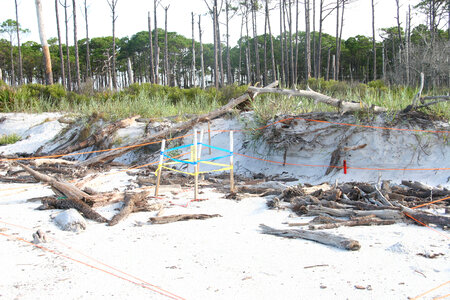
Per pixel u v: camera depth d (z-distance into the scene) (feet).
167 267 10.56
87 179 24.56
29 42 215.72
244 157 30.53
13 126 50.03
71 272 10.27
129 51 219.82
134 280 9.68
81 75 210.38
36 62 194.29
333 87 52.54
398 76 78.95
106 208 18.24
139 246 12.51
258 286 9.17
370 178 23.18
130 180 26.43
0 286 9.34
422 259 10.71
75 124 45.24
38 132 46.34
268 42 189.57
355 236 13.14
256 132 30.60
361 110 26.00
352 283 9.19
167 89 62.69
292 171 26.78
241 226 14.93
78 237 13.65
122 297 8.68
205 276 9.87
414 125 24.09
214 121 36.70
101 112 43.68
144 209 17.83
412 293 8.55
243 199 19.99
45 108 57.82
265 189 21.74
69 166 32.14
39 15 68.54
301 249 11.91
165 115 43.65
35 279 9.78
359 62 193.06
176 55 223.71
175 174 28.89
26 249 12.25
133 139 36.96
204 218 16.31
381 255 11.15
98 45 204.74
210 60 227.40
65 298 8.64
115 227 15.10
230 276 9.84
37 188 23.72
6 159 34.83
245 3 121.80
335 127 26.14
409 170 22.84
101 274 10.10
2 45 188.34
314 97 26.55
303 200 17.58
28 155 39.45
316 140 26.63
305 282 9.32
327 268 10.21
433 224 14.47
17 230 14.51
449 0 106.73
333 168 24.80
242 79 223.10
